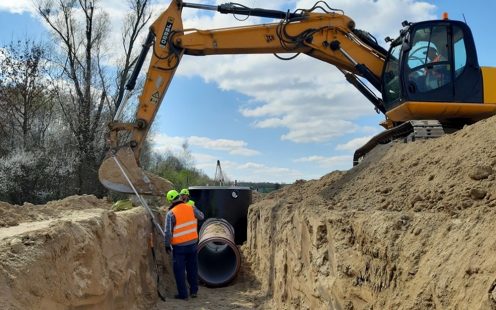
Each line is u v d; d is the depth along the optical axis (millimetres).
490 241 3607
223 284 11648
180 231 10375
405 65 10484
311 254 6664
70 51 25344
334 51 11516
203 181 40562
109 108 26141
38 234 5188
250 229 13680
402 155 7719
